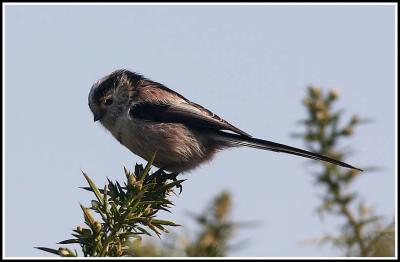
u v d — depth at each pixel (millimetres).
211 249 5199
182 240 5250
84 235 5582
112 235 5707
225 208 5496
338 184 6629
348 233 5922
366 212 6062
